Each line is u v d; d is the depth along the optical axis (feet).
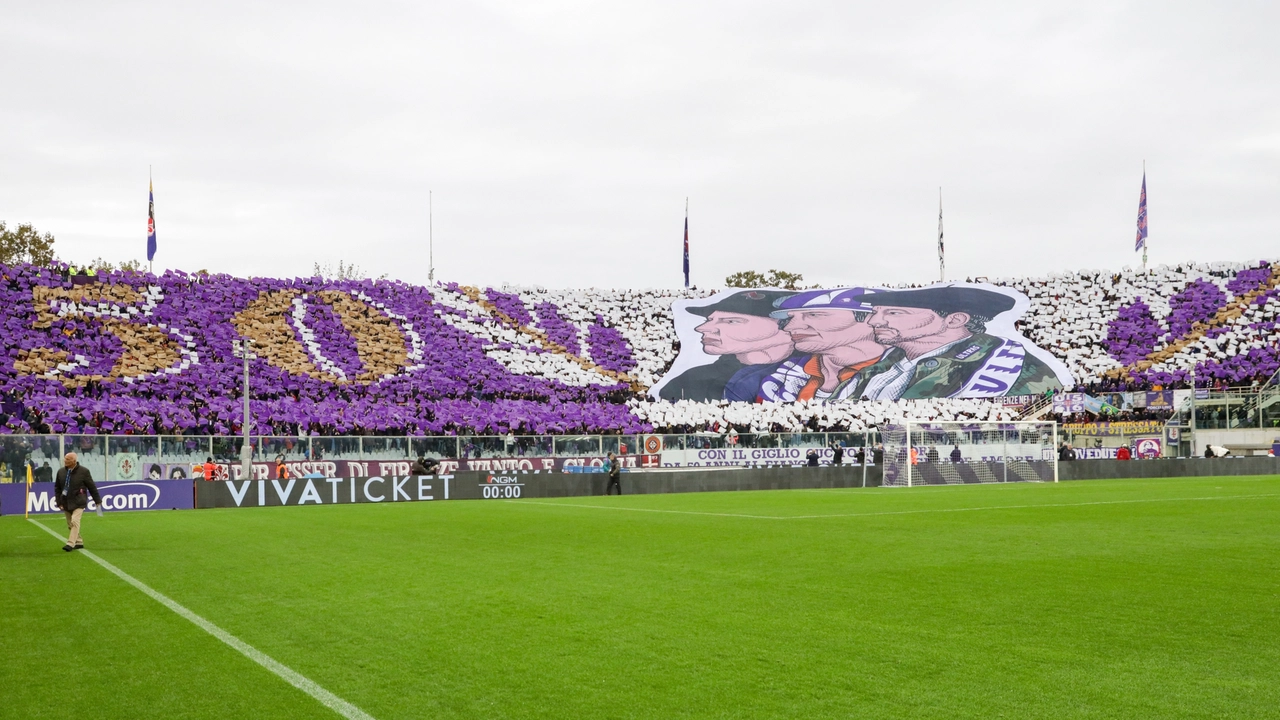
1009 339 243.19
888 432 175.22
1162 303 248.11
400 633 37.58
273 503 128.06
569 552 64.13
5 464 124.67
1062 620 38.52
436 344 225.97
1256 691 28.25
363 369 209.15
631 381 232.12
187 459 141.08
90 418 163.02
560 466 172.55
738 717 26.30
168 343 195.21
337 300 228.43
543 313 249.55
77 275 202.49
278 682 30.48
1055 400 216.74
